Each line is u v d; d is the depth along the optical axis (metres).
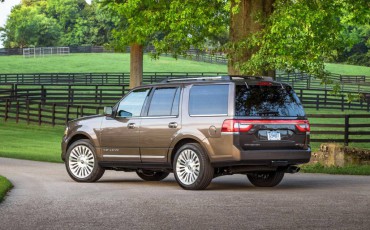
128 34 40.12
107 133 16.20
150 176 17.48
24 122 44.69
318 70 22.86
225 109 14.23
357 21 24.92
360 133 31.12
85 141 16.66
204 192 14.01
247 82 14.34
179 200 12.52
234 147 14.04
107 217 10.54
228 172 14.80
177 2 26.19
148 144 15.41
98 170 16.50
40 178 17.84
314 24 22.05
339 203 11.91
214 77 14.66
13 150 30.08
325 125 31.66
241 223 9.88
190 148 14.56
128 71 102.88
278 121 14.35
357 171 19.42
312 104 56.50
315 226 9.59
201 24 26.80
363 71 108.44
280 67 22.09
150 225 9.80
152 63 108.12
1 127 42.09
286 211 11.01
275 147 14.30
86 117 16.86
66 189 14.77
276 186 15.49
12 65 110.19
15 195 13.48
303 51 22.27
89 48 132.38
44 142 34.56
